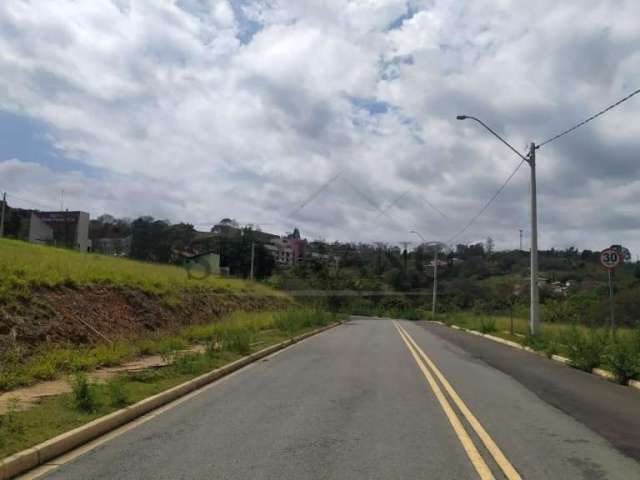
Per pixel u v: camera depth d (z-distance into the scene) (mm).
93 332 16625
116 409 9414
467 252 77312
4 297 14578
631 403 11188
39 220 63969
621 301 35250
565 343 19750
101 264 27344
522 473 6680
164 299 24766
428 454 7418
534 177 25203
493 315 42250
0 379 10758
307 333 29906
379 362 17641
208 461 7062
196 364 14469
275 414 9820
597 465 7035
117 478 6422
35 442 7305
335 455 7348
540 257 75500
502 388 12805
